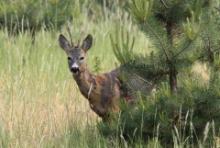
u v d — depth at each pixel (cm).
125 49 1177
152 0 1134
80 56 1328
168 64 1164
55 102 1480
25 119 1353
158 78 1191
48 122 1323
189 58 1145
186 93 1143
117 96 1306
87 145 1198
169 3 1157
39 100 1505
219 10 1160
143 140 1171
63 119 1350
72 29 2164
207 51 1148
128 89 1285
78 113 1376
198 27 1117
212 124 1107
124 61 1174
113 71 1343
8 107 1425
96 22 2633
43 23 2053
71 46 1390
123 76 1197
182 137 1173
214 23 1148
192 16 1117
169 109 1148
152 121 1157
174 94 1150
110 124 1201
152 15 1148
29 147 1230
